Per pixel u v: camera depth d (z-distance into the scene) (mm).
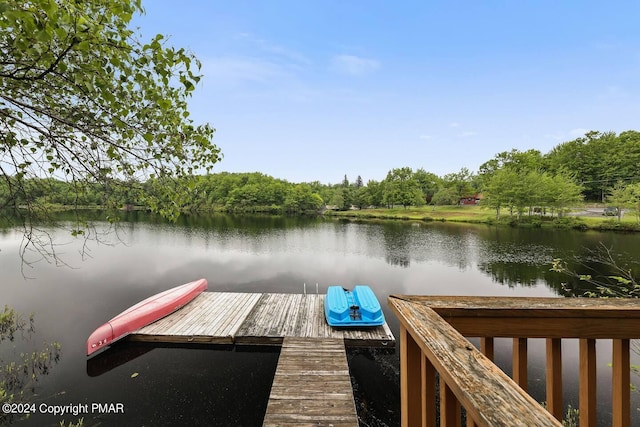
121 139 2742
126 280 13469
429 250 21188
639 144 40312
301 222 44000
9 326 8562
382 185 67875
